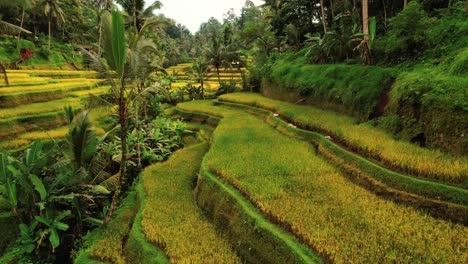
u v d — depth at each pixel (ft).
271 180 26.08
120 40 22.89
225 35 122.52
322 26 83.66
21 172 27.55
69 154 31.17
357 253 16.53
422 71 35.40
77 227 28.60
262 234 20.12
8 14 125.90
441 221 18.70
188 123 66.64
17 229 29.89
